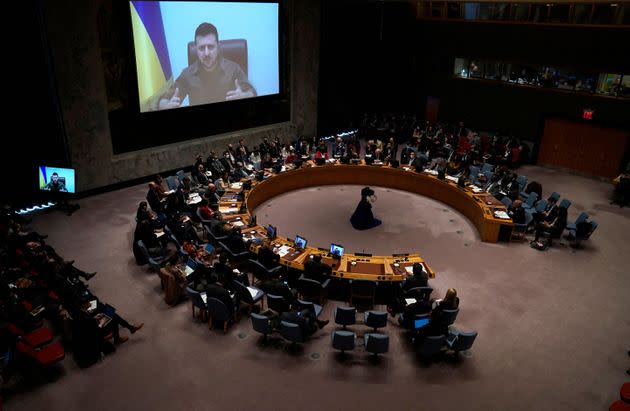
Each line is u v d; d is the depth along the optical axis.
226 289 8.51
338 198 15.27
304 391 7.18
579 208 14.80
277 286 8.36
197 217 12.12
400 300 8.72
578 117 17.30
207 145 16.91
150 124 15.44
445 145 18.91
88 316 7.36
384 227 13.16
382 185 16.42
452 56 20.08
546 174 17.95
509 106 19.12
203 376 7.43
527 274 10.78
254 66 17.47
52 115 13.07
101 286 9.73
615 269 11.14
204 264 9.41
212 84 16.33
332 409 6.86
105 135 14.12
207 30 15.66
